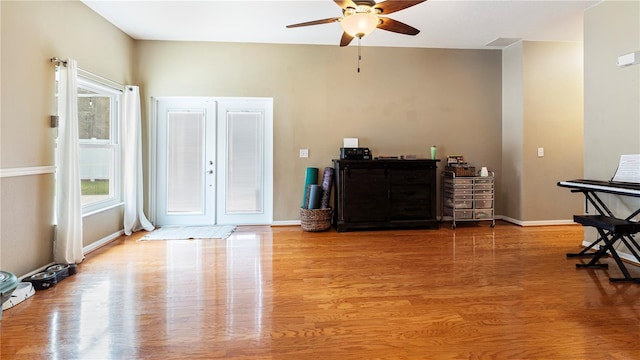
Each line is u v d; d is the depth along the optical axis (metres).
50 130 3.16
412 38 4.82
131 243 4.09
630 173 3.22
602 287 2.71
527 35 4.68
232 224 5.14
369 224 4.71
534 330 2.04
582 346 1.86
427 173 4.80
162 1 3.61
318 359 1.76
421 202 4.80
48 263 3.14
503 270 3.12
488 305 2.39
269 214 5.17
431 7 3.78
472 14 3.96
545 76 4.96
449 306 2.38
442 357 1.77
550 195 5.05
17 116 2.77
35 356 1.78
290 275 3.00
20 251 2.82
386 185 4.72
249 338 1.96
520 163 5.00
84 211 3.74
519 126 5.00
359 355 1.79
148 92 4.86
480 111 5.35
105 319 2.19
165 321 2.16
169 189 5.05
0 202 2.63
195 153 5.06
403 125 5.23
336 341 1.93
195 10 3.84
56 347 1.86
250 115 5.11
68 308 2.35
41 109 3.04
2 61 2.63
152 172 4.95
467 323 2.13
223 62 4.94
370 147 5.19
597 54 3.65
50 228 3.17
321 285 2.77
